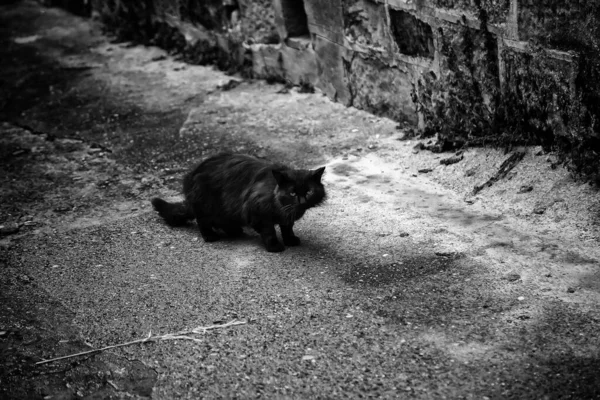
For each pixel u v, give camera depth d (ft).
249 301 9.50
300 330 8.92
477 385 7.99
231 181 10.53
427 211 10.91
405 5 12.45
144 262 10.59
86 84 17.46
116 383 8.59
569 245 9.73
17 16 23.95
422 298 9.18
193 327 9.19
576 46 10.27
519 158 11.24
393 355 8.44
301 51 15.19
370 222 10.83
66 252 11.05
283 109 14.76
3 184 13.26
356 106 14.34
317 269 9.95
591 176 10.37
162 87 16.71
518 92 11.18
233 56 16.94
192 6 17.93
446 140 12.24
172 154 13.79
